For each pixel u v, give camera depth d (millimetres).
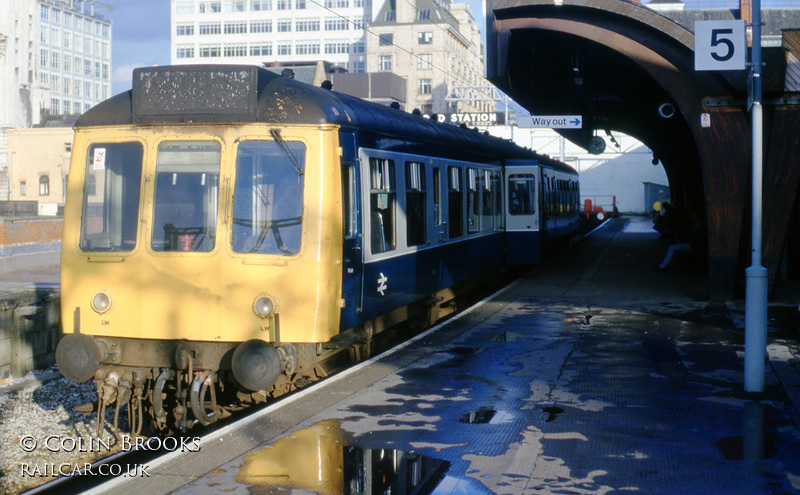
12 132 65562
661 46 14156
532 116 17797
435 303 13047
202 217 8180
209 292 8086
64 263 8492
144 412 8984
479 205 15828
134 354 8383
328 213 8172
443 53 94688
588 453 6195
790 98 13609
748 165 14008
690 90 14062
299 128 8148
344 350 10141
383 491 5363
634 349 10367
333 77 66312
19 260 29609
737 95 13828
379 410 7430
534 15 14883
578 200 33750
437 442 6473
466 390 8219
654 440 6520
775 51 13438
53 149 65062
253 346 7797
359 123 9078
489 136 18297
